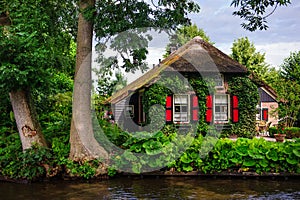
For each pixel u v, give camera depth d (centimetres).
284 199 771
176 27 1028
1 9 945
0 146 1038
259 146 1012
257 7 900
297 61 2420
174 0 959
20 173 936
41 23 972
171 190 854
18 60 872
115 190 857
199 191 844
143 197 796
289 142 1004
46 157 951
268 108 2403
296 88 2012
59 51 1205
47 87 995
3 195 820
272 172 971
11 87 904
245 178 973
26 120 983
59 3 1145
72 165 956
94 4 992
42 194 825
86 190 858
